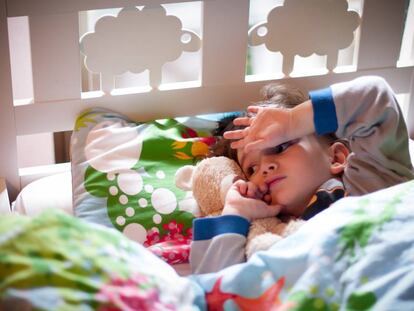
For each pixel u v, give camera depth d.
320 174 1.25
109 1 1.33
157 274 0.90
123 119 1.42
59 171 1.49
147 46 1.39
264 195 1.25
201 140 1.41
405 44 1.58
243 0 1.39
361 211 1.04
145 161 1.35
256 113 1.31
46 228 0.83
